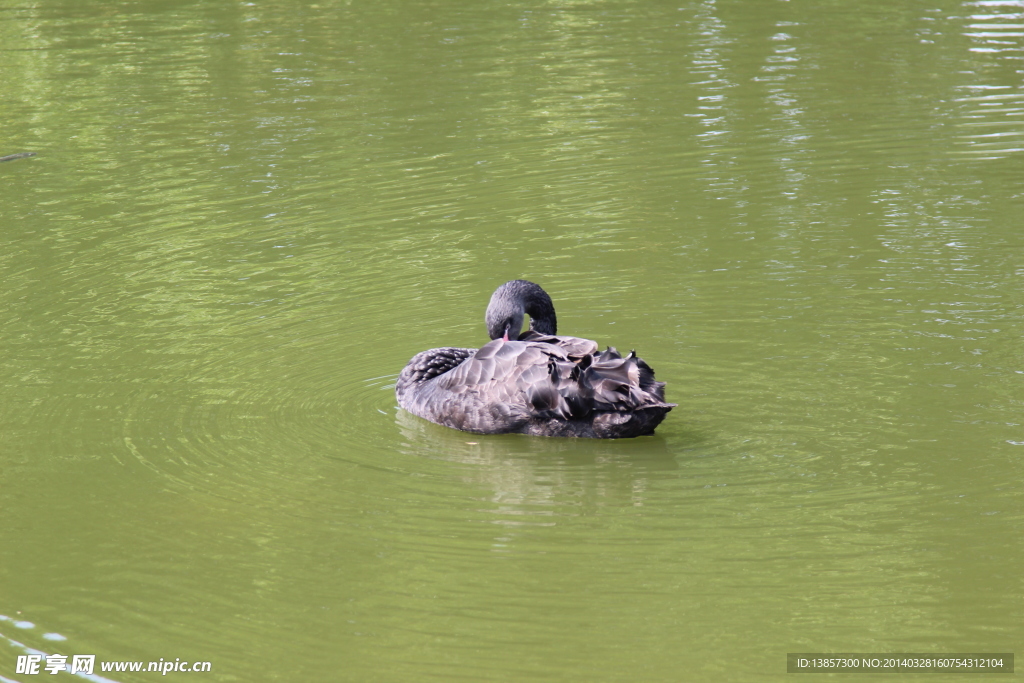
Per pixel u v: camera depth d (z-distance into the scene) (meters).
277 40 30.91
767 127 23.36
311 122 24.31
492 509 10.38
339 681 8.09
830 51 28.48
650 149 22.33
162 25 32.59
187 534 10.09
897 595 8.85
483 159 22.00
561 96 25.66
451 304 15.80
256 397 13.10
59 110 25.52
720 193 19.98
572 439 11.88
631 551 9.58
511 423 11.94
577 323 14.93
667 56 28.55
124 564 9.67
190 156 22.50
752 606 8.77
